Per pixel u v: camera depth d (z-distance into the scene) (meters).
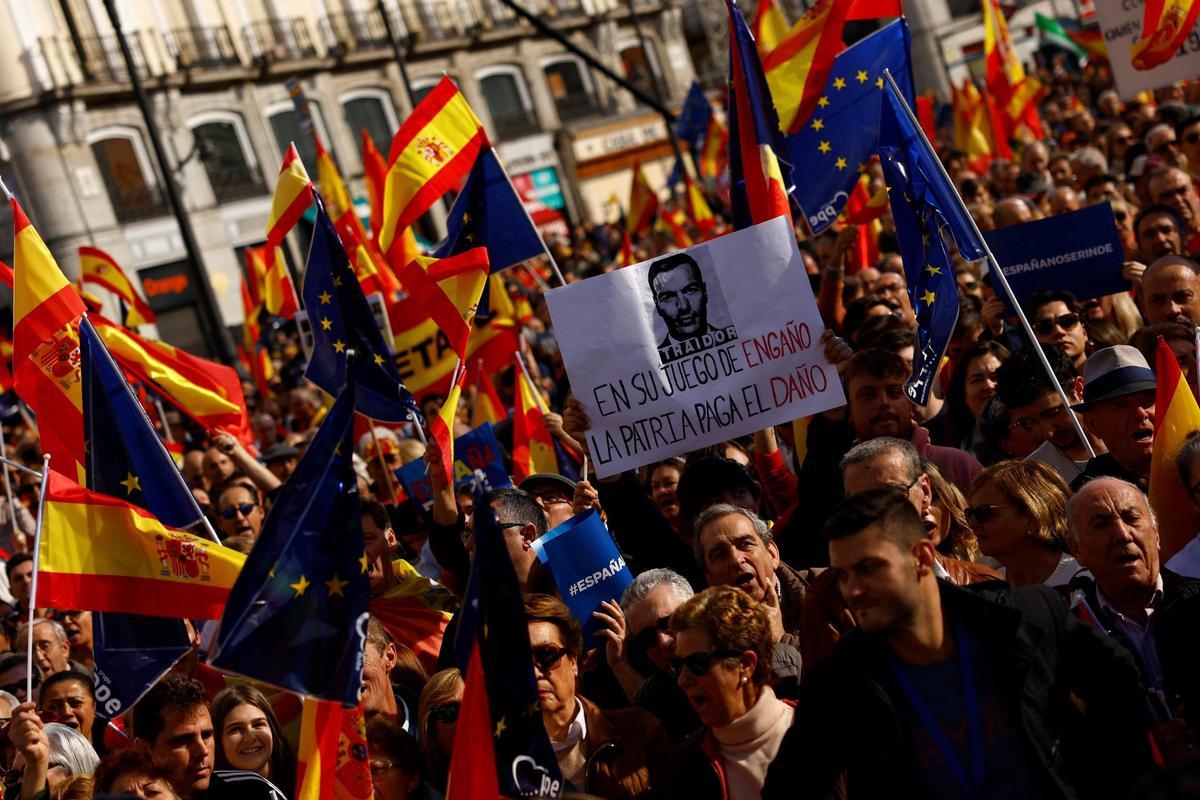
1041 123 21.31
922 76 51.25
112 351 9.16
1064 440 6.20
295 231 40.06
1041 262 8.61
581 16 47.69
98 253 17.02
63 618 8.09
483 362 10.67
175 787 4.79
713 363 6.02
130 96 37.75
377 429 11.29
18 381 6.37
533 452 8.44
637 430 6.03
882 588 3.59
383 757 4.86
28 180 36.47
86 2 37.34
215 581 5.35
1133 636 4.55
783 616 5.43
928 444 6.14
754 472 7.43
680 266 6.02
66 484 5.35
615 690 5.49
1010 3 44.16
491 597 4.11
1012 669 3.64
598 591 5.68
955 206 6.46
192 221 38.38
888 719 3.66
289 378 18.70
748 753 4.04
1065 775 3.74
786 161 7.49
